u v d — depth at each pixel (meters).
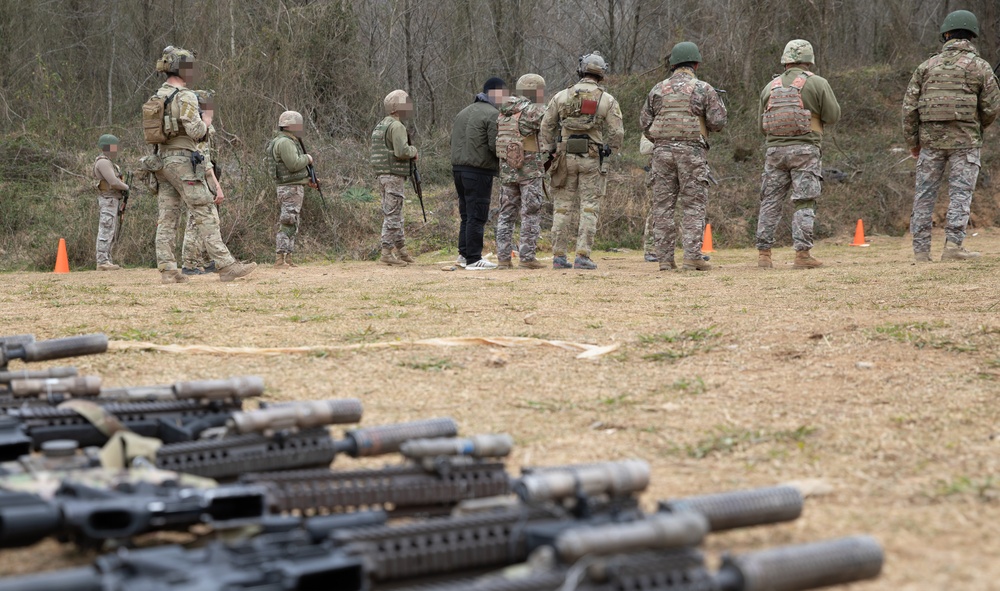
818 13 20.73
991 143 19.19
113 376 4.43
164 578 1.60
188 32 21.27
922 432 3.37
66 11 23.80
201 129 9.39
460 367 4.75
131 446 2.34
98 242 13.11
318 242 15.47
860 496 2.67
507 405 3.91
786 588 1.64
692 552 1.56
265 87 18.62
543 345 5.35
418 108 21.81
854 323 5.48
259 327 6.16
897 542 2.27
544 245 15.30
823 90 10.11
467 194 11.27
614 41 22.88
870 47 24.02
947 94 10.05
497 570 1.81
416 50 21.95
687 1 21.77
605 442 3.31
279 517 1.94
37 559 2.17
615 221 16.30
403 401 3.97
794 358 4.78
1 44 21.62
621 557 1.53
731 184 17.70
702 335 5.43
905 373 4.34
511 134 11.03
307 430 2.50
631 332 5.72
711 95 10.10
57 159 17.61
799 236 10.29
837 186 17.89
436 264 12.77
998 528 2.36
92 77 23.55
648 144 12.16
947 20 10.09
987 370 4.34
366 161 18.19
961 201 10.24
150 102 9.23
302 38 19.41
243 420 2.41
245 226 14.98
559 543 1.53
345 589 1.63
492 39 22.30
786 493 2.04
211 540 2.16
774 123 10.23
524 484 1.89
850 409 3.74
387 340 5.58
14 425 2.62
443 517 2.17
